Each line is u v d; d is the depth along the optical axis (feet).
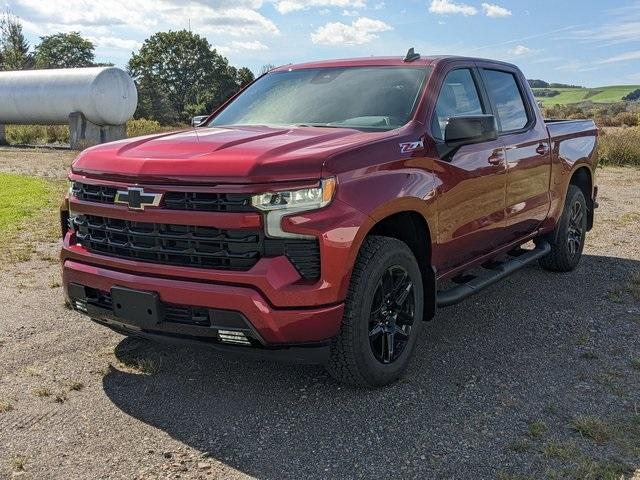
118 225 11.68
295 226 10.39
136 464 9.70
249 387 12.39
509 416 11.26
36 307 16.97
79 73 72.84
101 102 71.72
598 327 15.96
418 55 15.51
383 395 12.10
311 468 9.64
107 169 11.67
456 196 13.91
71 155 63.16
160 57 275.80
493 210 15.74
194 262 10.89
